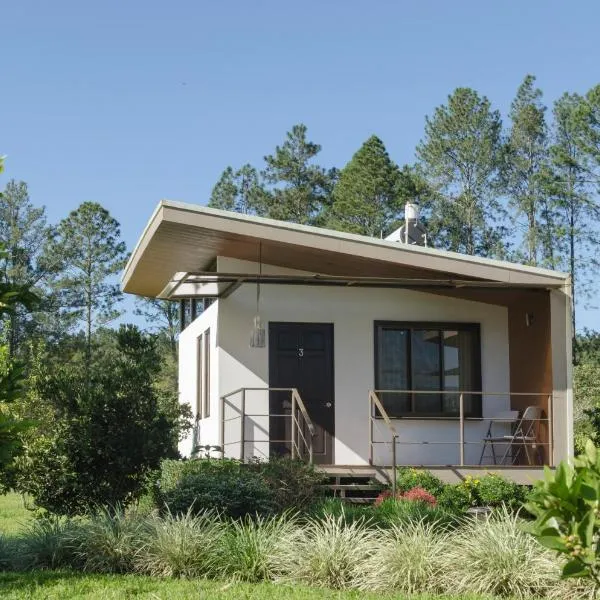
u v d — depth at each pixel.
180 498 12.94
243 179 55.78
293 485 14.33
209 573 11.04
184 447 21.30
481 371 18.67
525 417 17.12
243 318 17.84
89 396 14.65
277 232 15.80
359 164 51.78
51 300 51.38
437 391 17.31
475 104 52.50
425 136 53.59
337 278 16.08
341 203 51.72
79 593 9.80
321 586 10.66
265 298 18.00
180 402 22.33
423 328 18.50
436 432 18.33
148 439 14.65
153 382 15.38
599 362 44.19
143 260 18.89
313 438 17.77
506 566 10.38
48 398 14.87
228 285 17.16
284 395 17.77
